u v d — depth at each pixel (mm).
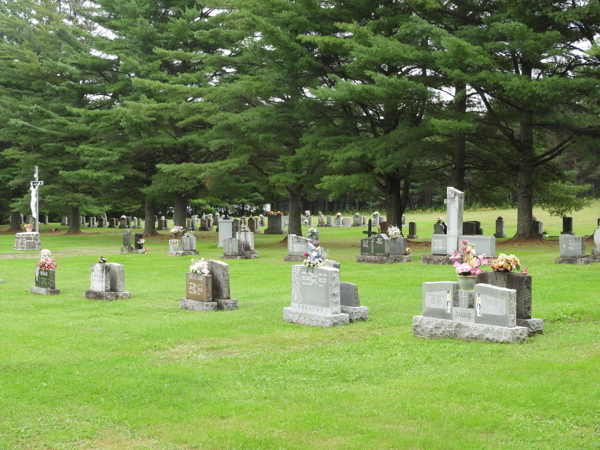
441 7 32344
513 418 7555
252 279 23078
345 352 11242
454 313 12031
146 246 42031
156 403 8570
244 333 13203
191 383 9430
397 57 29469
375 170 32688
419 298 17406
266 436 7258
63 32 51625
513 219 58594
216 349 11844
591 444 6766
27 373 10102
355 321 14172
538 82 26344
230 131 40781
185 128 47938
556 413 7641
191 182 44844
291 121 39281
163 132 47594
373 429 7355
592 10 26797
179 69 50188
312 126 40062
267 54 35531
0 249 39500
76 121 51562
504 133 34094
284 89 37375
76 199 53281
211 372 10047
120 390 9125
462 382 8953
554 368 9477
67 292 20031
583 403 7879
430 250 34156
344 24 31750
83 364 10656
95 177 45281
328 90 30359
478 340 11609
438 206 89188
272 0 35156
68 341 12547
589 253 27625
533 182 39406
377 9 34000
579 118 29484
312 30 35562
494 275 12547
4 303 17719
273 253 34781
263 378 9688
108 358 11117
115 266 18578
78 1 67812
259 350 11664
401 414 7820
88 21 66312
